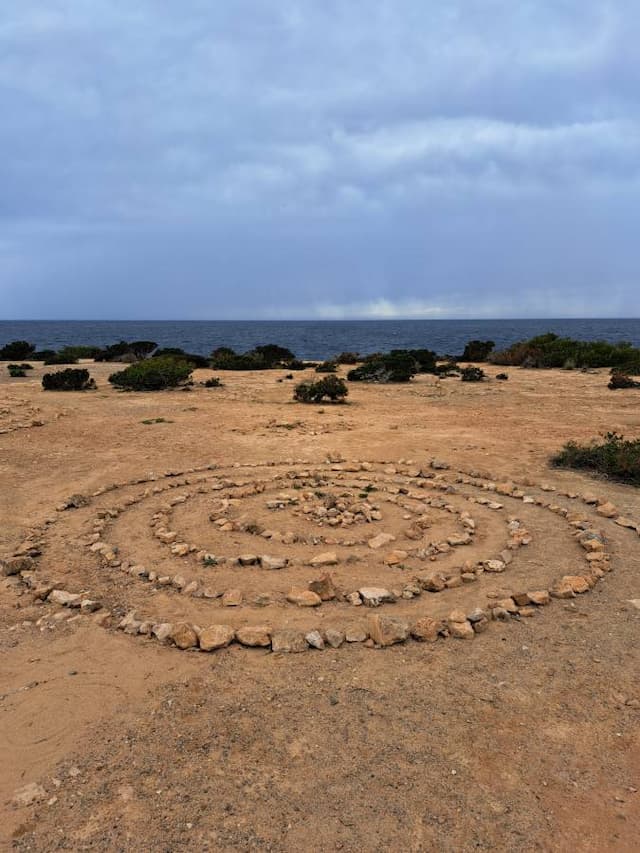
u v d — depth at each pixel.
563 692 3.72
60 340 90.50
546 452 11.04
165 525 6.78
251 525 6.72
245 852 2.53
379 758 3.10
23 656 4.11
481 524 7.04
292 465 10.02
